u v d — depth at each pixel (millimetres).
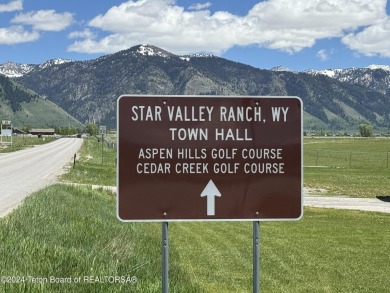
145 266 9773
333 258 15680
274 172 5723
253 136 5699
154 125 5582
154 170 5582
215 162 5656
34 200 17000
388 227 21656
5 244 8641
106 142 131750
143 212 5570
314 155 89812
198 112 5645
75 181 35469
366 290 12336
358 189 36812
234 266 14250
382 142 172750
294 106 5738
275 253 16172
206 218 5645
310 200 30406
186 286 9281
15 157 67188
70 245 10234
